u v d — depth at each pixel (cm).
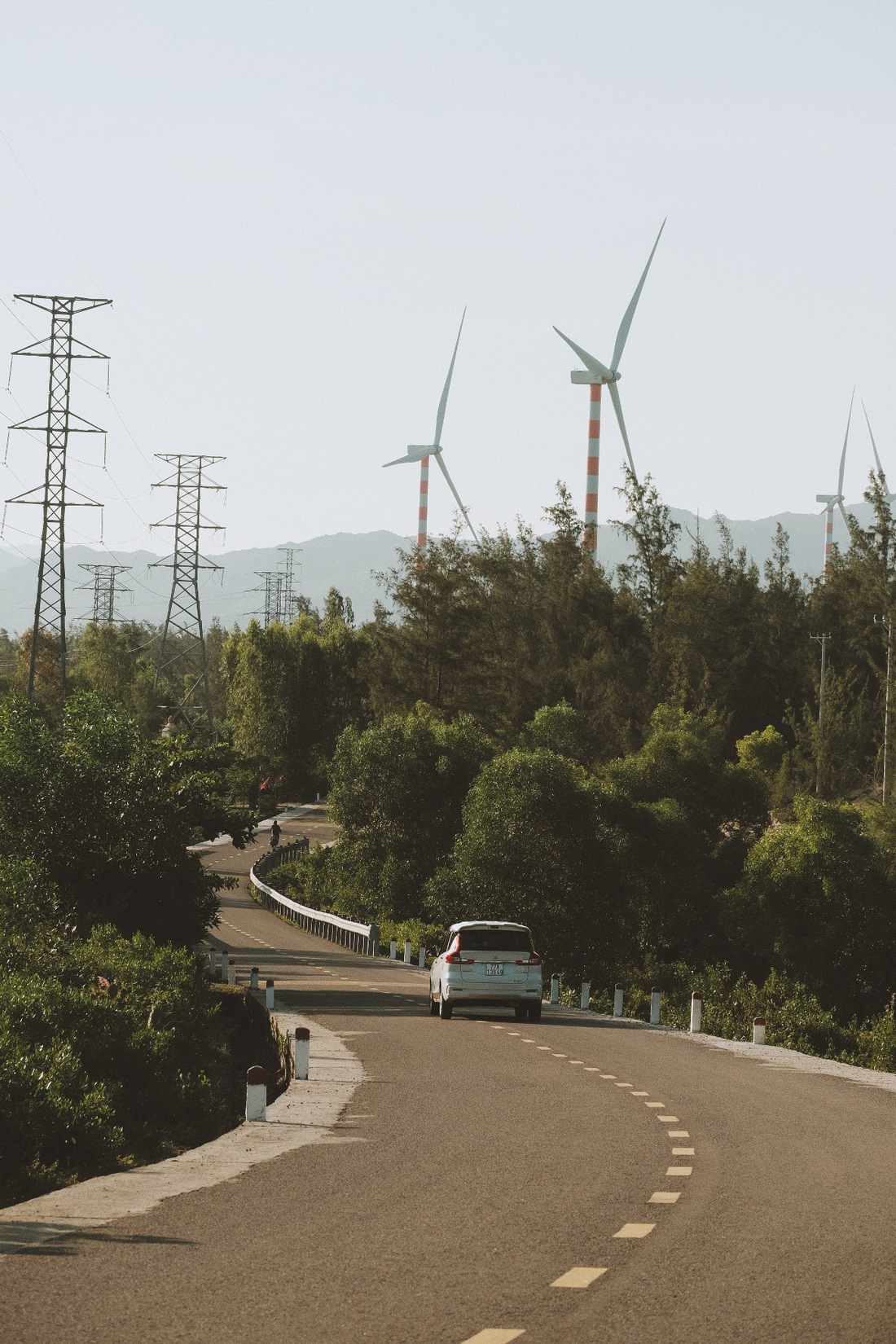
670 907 13225
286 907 14212
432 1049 4838
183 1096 3734
